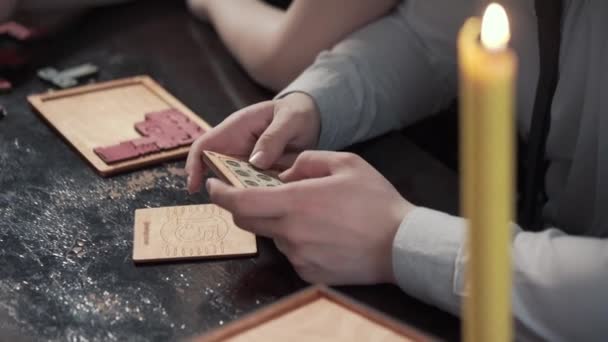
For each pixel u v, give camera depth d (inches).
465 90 18.5
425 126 50.2
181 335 33.3
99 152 43.1
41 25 58.4
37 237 38.2
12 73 52.0
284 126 40.9
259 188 35.1
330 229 34.9
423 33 48.5
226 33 54.1
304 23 49.4
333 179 35.5
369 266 35.1
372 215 35.1
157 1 63.4
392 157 44.6
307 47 49.6
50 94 48.5
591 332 32.3
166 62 54.1
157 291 35.2
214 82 51.8
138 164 42.7
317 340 28.8
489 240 20.2
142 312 34.3
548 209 45.3
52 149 44.5
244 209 34.9
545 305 32.6
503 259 20.5
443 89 49.4
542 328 32.8
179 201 40.4
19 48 54.7
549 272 32.7
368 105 45.9
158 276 35.9
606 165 40.7
